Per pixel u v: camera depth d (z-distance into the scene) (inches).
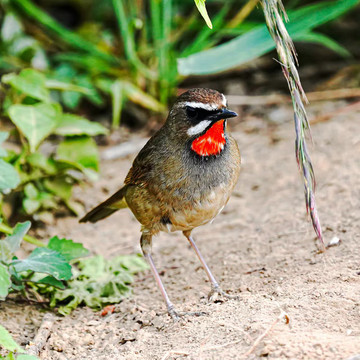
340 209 421.7
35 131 450.0
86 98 646.5
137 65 604.4
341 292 303.7
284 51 263.3
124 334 322.3
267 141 568.7
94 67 621.6
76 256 370.3
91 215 400.5
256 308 304.3
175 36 621.6
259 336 264.7
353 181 455.8
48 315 353.1
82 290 378.6
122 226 487.8
